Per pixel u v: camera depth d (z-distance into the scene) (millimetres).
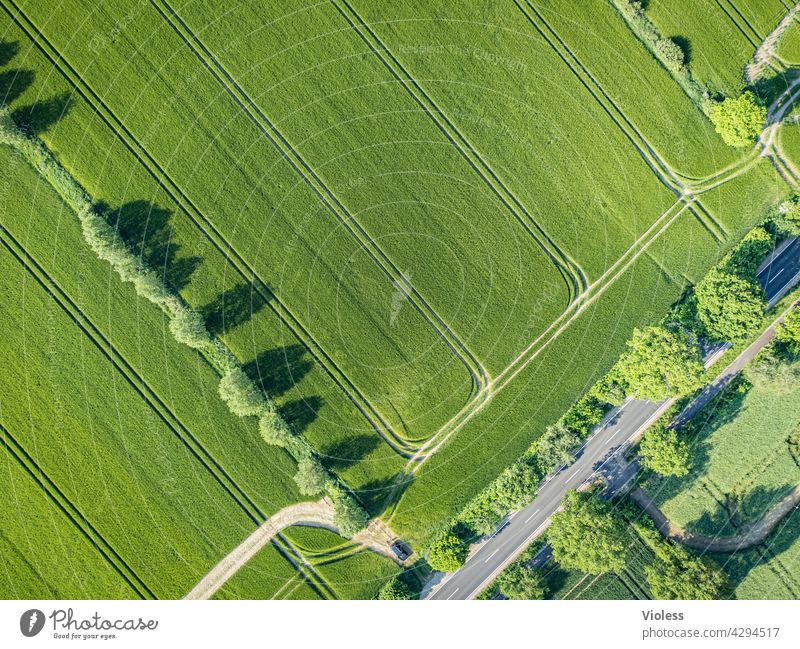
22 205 48438
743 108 45156
